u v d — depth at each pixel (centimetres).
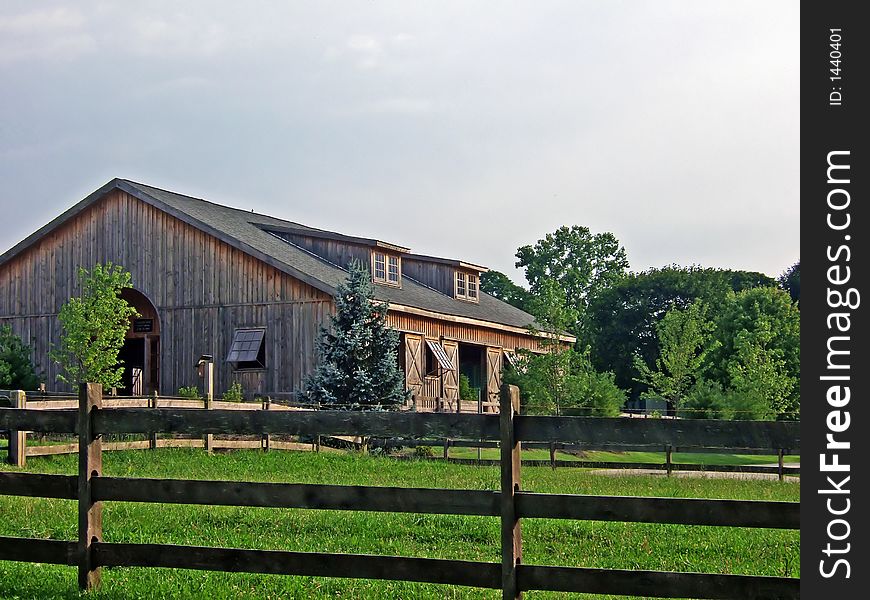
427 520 1288
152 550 826
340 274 3612
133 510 1291
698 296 6975
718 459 3120
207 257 3481
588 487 1806
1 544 848
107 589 840
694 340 4216
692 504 712
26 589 838
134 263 3591
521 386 3553
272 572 796
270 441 2403
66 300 3666
